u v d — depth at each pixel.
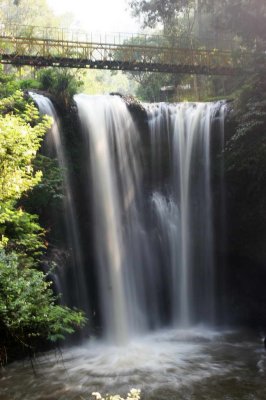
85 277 13.47
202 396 8.44
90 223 13.76
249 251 14.86
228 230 15.05
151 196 14.95
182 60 18.64
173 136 15.38
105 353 11.32
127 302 13.91
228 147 14.51
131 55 18.11
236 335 13.38
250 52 16.77
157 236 14.76
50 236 12.33
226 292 15.42
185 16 30.92
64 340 11.41
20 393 8.59
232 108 14.74
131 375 9.64
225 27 18.59
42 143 12.40
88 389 8.84
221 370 9.96
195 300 15.12
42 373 9.60
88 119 14.00
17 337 7.84
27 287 7.75
